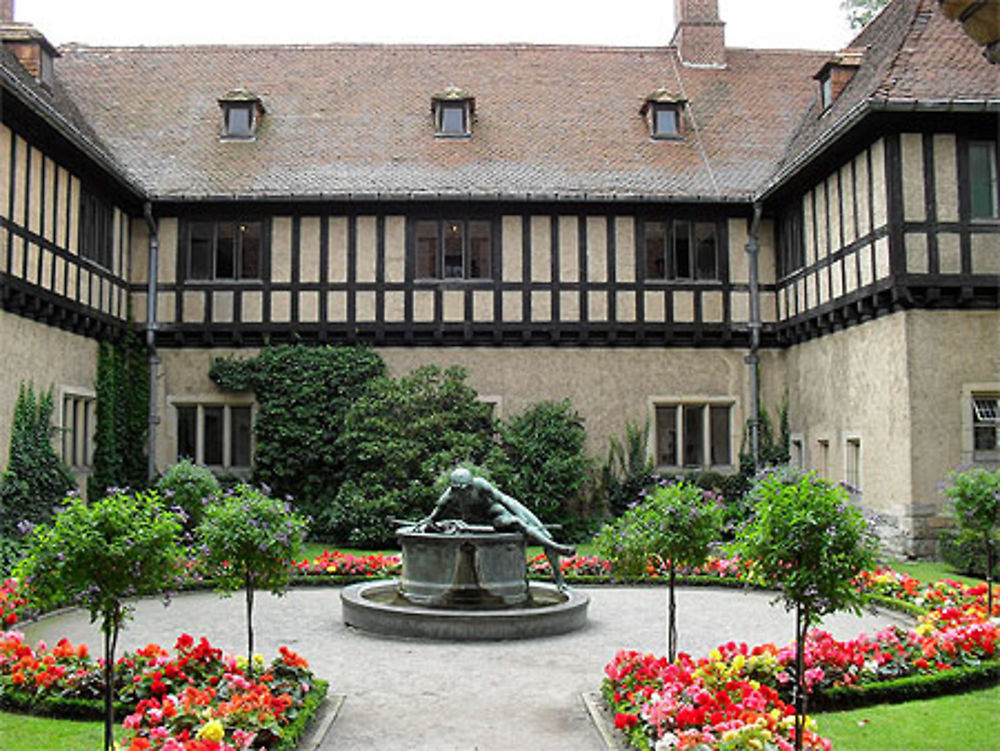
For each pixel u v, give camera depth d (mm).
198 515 13859
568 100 20141
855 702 6320
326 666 7598
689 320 17812
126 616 5441
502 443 17328
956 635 7164
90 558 5023
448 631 8555
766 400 18094
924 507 13273
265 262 17547
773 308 18078
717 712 5176
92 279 15648
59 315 14398
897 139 13438
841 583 4984
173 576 5539
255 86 20047
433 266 17641
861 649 6938
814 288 16250
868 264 14148
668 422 18047
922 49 14000
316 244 17578
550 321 17609
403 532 9383
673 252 17906
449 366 17625
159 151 18234
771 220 18172
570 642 8555
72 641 8477
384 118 19375
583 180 17906
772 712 5195
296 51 20969
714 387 18031
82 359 15680
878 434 14305
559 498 16875
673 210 17906
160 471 17484
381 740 5746
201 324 17469
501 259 17641
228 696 5871
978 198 13500
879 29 17281
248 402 17625
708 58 21281
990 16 3291
